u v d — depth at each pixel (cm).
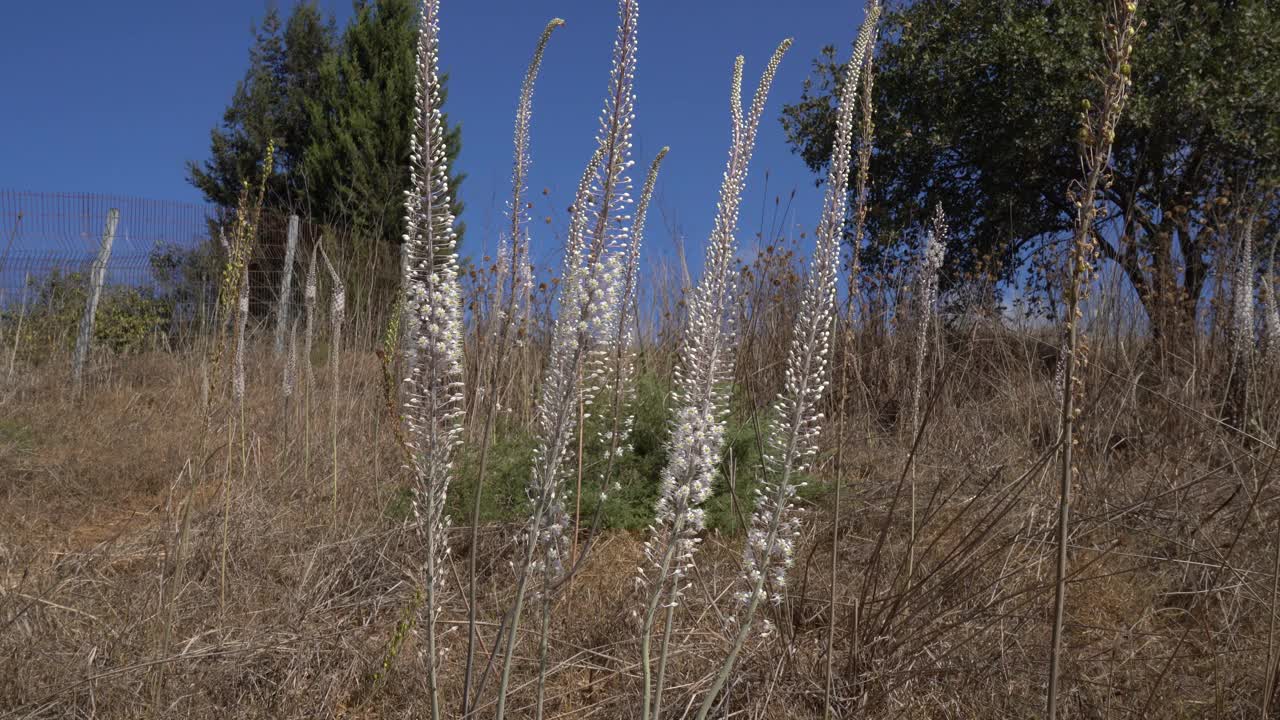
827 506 523
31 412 843
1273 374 586
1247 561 390
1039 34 1273
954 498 509
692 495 220
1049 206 1423
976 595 357
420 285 227
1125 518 458
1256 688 316
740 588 350
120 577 436
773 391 670
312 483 586
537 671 356
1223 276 656
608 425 501
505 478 508
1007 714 316
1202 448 543
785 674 342
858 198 275
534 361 614
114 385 979
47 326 1109
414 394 234
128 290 1179
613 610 392
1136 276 739
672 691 335
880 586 408
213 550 456
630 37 225
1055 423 552
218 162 2017
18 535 520
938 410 620
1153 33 1239
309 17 2094
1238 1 1290
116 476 642
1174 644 363
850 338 284
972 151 1382
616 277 234
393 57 1850
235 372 412
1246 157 1223
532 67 310
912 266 743
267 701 338
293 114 1998
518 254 364
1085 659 342
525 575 237
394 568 453
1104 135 186
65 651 347
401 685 348
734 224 225
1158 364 663
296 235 856
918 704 328
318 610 407
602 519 494
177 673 335
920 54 1434
